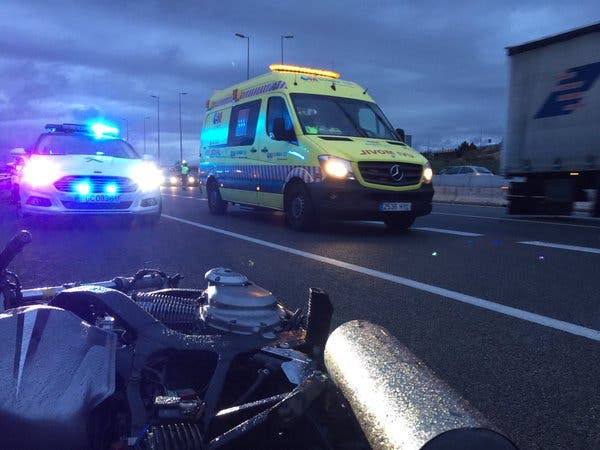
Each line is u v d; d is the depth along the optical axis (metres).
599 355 3.89
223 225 11.43
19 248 2.51
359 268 6.87
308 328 2.19
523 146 13.87
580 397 3.23
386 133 11.16
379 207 9.59
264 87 11.80
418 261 7.36
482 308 5.06
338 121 10.78
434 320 4.69
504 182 26.70
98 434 1.67
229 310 2.20
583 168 12.37
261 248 8.39
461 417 1.21
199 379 2.05
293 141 10.40
